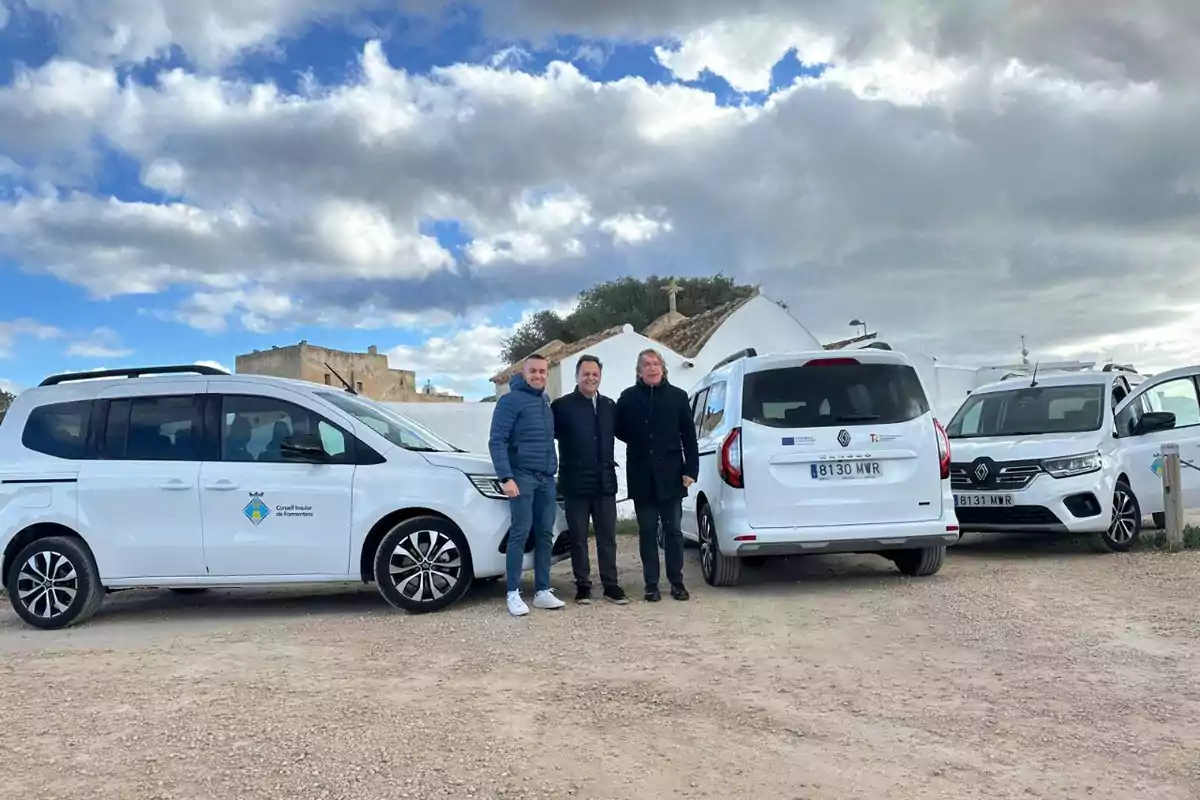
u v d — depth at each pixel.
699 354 21.03
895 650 5.82
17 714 4.90
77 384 8.29
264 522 7.66
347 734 4.42
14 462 8.08
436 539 7.57
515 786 3.78
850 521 7.72
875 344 8.93
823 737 4.30
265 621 7.62
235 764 4.07
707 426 9.19
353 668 5.71
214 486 7.71
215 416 7.97
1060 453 9.42
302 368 33.41
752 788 3.73
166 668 5.89
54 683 5.58
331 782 3.84
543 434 7.50
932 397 19.45
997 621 6.50
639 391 7.86
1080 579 8.07
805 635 6.29
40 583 7.84
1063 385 10.88
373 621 7.27
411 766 4.00
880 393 7.95
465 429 15.92
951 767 3.91
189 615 8.24
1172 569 8.40
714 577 8.38
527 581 9.34
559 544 8.40
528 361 7.52
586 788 3.75
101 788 3.84
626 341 18.94
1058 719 4.47
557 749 4.18
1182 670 5.23
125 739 4.43
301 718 4.69
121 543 7.76
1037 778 3.79
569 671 5.52
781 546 7.67
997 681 5.10
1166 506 9.70
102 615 8.47
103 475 7.88
